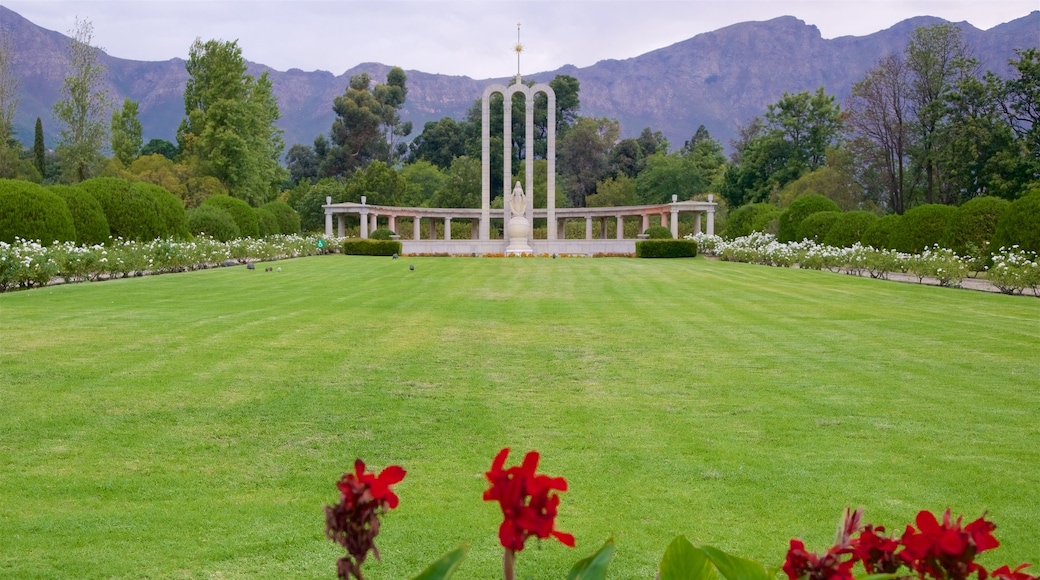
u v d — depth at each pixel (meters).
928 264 19.50
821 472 4.87
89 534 3.90
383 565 3.62
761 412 6.32
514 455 5.14
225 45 44.59
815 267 26.00
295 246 33.59
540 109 76.94
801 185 47.06
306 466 4.93
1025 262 16.84
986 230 22.22
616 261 30.83
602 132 75.12
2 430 5.57
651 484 4.65
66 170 41.94
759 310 13.36
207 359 8.18
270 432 5.63
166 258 21.33
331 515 1.64
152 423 5.81
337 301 13.99
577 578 2.04
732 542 3.86
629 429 5.80
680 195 61.31
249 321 11.03
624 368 8.10
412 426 5.82
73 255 17.11
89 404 6.30
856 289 17.86
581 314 12.66
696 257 35.50
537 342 9.70
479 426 5.84
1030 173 34.69
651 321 11.81
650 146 76.44
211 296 14.55
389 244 36.28
